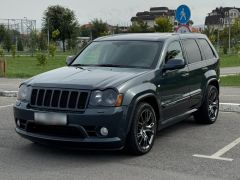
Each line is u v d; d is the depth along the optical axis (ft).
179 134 26.05
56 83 20.27
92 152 21.70
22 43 228.84
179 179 17.74
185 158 20.84
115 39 25.91
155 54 23.59
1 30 236.02
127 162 20.07
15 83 55.11
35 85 20.74
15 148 22.50
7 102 39.52
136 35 26.17
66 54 197.36
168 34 26.35
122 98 19.74
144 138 21.43
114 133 19.56
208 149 22.57
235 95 43.09
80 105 19.61
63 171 18.71
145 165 19.63
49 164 19.74
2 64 67.36
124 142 20.06
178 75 24.39
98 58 24.56
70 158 20.68
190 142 24.06
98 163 19.89
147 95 21.15
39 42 204.64
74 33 259.80
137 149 20.81
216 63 29.78
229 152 22.02
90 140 19.40
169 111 23.67
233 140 24.59
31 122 20.48
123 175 18.20
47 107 20.11
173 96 23.95
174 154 21.53
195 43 28.04
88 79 20.49
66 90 19.84
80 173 18.44
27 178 17.78
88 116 19.24
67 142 19.66
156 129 22.62
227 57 159.33
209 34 219.82
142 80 21.27
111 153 21.52
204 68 27.91
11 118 31.17
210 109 28.99
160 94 22.57
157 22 194.39
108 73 21.58
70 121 19.42
